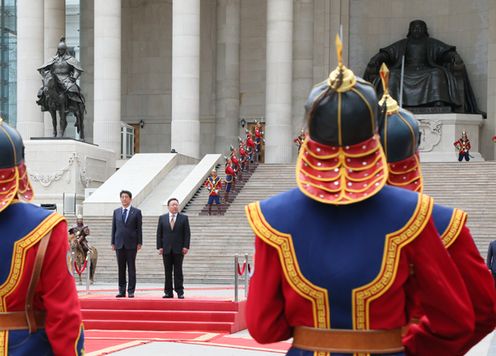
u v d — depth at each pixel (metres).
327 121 5.25
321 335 5.24
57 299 6.39
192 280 32.94
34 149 47.44
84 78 65.75
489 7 60.62
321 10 62.56
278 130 54.75
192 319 20.27
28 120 55.16
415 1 63.09
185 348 17.19
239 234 36.34
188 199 42.69
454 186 41.91
